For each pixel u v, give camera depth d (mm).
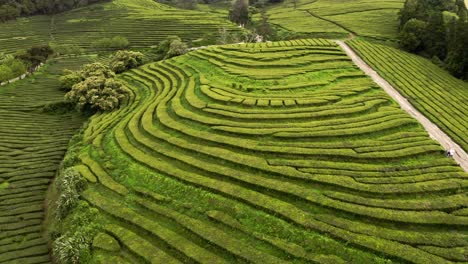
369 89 62094
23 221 43625
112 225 37719
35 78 91812
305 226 33688
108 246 35188
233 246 32875
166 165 44969
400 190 36969
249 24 143375
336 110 53062
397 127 49188
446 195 36875
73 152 53219
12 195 47844
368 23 117625
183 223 36156
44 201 47438
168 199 39875
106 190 43219
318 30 115812
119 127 56688
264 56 76000
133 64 90562
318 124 49750
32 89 83688
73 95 69000
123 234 36281
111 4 160875
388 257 30203
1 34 126312
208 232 34719
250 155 44750
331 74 68312
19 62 89688
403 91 63438
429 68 78375
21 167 53562
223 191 38906
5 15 137375
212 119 52875
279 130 48500
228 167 43094
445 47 88438
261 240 33375
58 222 40812
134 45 119812
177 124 53156
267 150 44406
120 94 69625
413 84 67188
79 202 41594
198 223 36031
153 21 138250
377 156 42344
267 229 34375
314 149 44125
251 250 32281
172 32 127750
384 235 32031
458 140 48031
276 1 189375
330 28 116500
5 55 99250
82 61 106062
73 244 35281
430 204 35188
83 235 36594
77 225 38750
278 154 44094
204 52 83250
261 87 62750
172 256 33594
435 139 48562
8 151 57969
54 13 152375
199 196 39375
